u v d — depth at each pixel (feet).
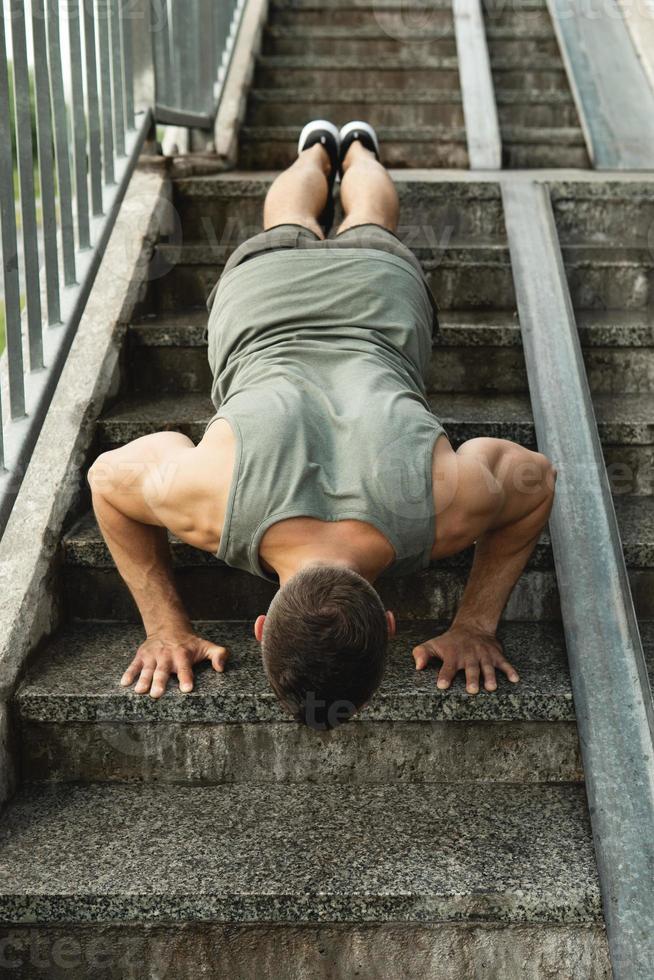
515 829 5.68
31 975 5.34
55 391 7.80
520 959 5.26
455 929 5.25
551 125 14.20
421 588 7.16
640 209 10.52
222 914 5.15
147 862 5.37
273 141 13.15
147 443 5.87
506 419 7.85
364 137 9.39
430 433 5.48
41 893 5.14
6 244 6.69
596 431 7.66
